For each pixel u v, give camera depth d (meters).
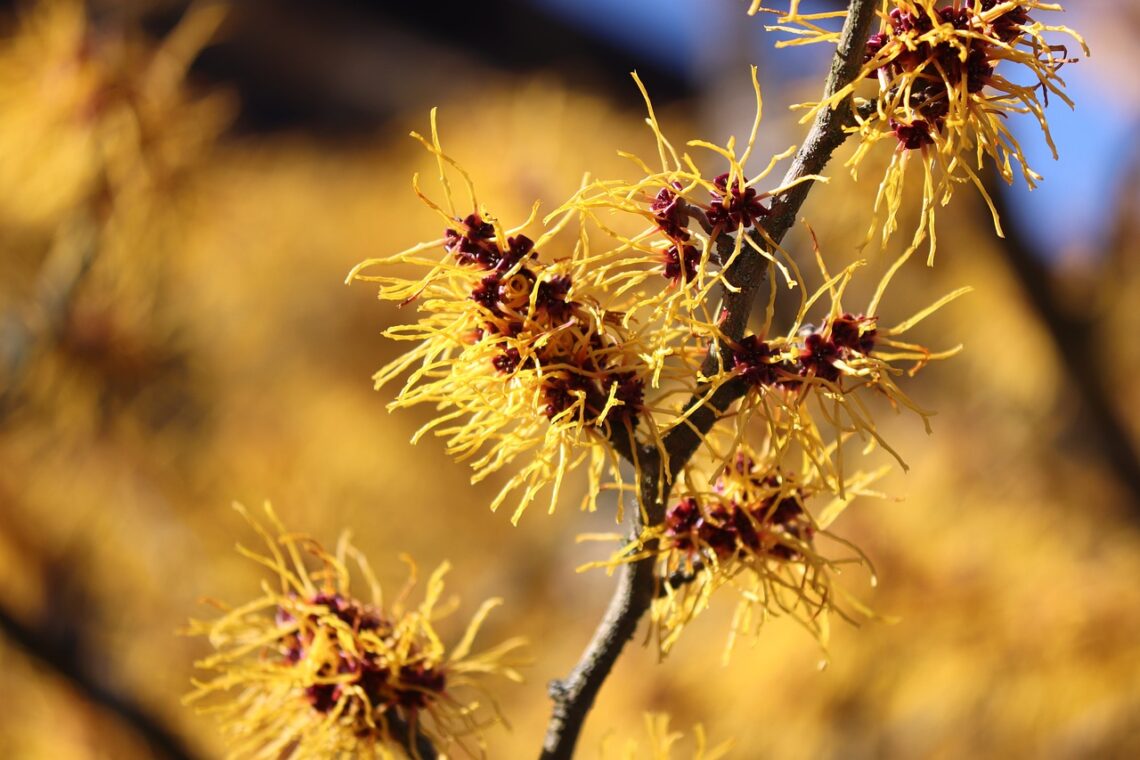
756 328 0.75
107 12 0.79
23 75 0.74
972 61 0.47
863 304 0.78
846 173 0.61
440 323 0.48
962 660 0.69
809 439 0.48
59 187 0.74
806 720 0.70
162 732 0.70
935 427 0.80
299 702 0.51
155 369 0.80
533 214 0.47
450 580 0.90
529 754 0.80
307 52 1.86
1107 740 0.66
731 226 0.47
